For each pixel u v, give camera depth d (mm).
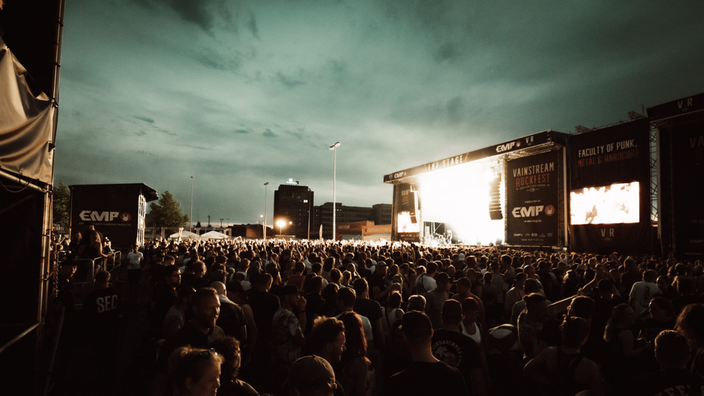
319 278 6156
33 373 5250
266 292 5305
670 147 19391
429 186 39906
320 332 3043
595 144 23297
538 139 25406
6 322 5242
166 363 3219
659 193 19641
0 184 4461
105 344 5922
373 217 192250
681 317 3174
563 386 3234
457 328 3701
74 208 19766
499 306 8203
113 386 5918
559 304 5016
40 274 5434
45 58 5977
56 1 6145
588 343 3930
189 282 6207
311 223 190500
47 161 5547
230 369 2664
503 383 4816
